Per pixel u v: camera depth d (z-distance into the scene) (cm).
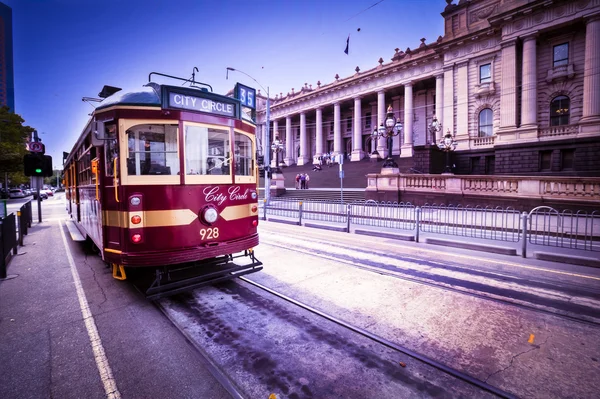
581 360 330
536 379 299
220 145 526
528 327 403
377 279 601
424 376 307
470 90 2944
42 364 331
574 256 710
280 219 1500
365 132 4612
